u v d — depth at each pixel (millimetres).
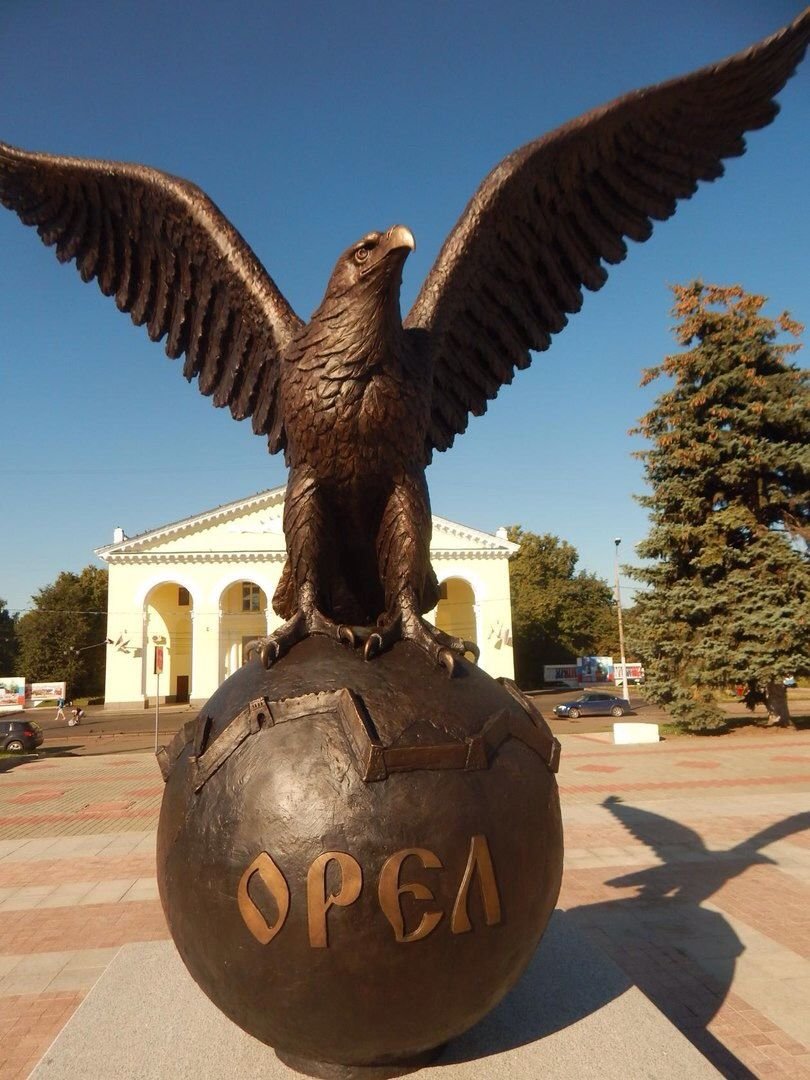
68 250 3836
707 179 3879
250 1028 2537
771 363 19891
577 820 9508
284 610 3477
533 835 2572
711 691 19109
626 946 5496
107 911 6602
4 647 55000
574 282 3963
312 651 2869
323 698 2574
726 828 9047
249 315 3504
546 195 3654
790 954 5309
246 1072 2809
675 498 19594
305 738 2490
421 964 2309
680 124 3645
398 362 3102
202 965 2494
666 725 21219
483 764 2523
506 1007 3309
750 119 3695
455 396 3945
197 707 33938
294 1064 2826
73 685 46250
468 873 2369
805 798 10773
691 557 19828
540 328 3990
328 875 2289
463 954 2357
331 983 2291
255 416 3748
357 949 2271
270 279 3506
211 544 35188
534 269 3836
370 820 2334
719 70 3373
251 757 2510
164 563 34844
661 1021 3174
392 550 3166
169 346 3877
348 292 2992
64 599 47375
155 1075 2793
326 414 3057
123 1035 3080
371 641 2793
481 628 36062
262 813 2393
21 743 20172
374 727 2488
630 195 3834
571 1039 3035
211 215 3477
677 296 20078
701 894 6641
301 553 3154
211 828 2469
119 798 12453
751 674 18266
